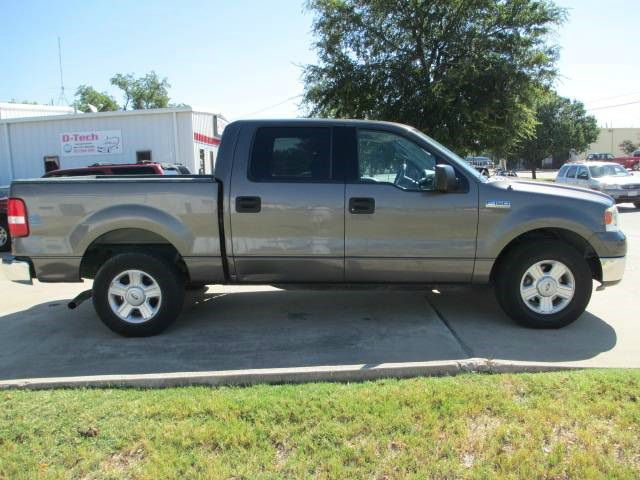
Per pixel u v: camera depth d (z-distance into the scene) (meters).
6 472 2.85
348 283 5.21
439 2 23.39
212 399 3.58
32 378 4.14
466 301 6.16
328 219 4.99
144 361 4.54
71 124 19.47
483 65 23.11
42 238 5.12
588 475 2.69
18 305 6.68
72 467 2.89
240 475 2.77
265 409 3.41
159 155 19.16
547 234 5.30
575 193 5.13
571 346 4.65
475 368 4.02
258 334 5.16
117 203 5.06
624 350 4.54
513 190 5.02
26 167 20.00
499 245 5.00
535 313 5.10
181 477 2.77
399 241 5.01
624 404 3.38
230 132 5.11
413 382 3.79
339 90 24.58
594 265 5.36
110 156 19.47
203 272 5.16
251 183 5.02
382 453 2.93
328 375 3.93
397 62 24.39
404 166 5.11
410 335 5.00
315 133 5.11
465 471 2.75
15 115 28.36
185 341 5.03
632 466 2.77
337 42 24.88
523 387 3.66
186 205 5.03
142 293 5.15
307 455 2.93
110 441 3.12
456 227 4.98
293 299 6.44
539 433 3.06
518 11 23.47
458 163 5.06
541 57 23.05
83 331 5.44
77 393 3.77
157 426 3.26
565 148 62.59
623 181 18.55
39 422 3.35
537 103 25.25
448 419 3.25
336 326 5.35
